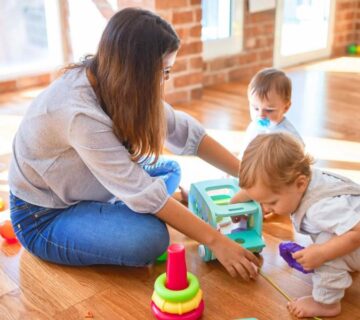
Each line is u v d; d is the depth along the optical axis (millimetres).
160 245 1311
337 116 2719
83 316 1207
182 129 1545
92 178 1360
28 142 1295
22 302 1261
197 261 1432
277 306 1239
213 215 1355
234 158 1580
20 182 1351
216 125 2613
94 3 2986
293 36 4035
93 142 1191
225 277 1356
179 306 1157
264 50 3729
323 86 3324
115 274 1373
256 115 1793
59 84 1242
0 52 3217
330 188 1162
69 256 1361
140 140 1240
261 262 1421
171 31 1186
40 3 3271
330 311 1194
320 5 4121
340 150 2240
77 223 1342
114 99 1186
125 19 1146
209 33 3387
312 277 1288
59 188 1336
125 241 1290
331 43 4277
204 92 3277
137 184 1232
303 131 2494
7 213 1708
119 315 1210
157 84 1182
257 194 1184
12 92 3211
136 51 1136
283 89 1741
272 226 1614
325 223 1137
